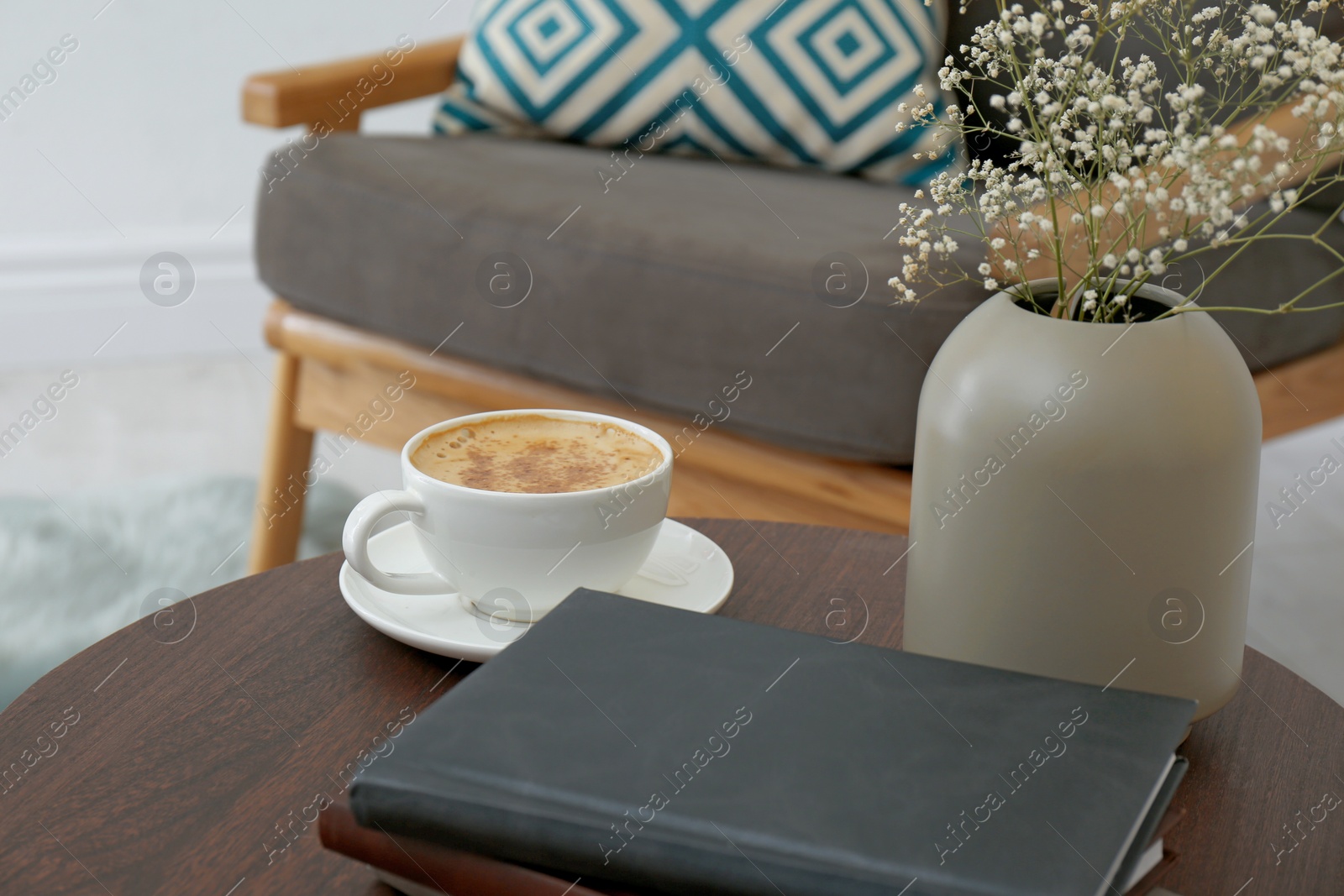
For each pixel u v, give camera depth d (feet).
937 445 1.54
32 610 3.87
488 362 3.86
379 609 1.82
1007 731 1.31
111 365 7.40
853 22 4.33
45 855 1.35
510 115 4.63
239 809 1.44
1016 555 1.49
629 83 4.43
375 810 1.24
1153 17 1.60
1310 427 4.00
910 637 1.66
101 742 1.56
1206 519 1.46
